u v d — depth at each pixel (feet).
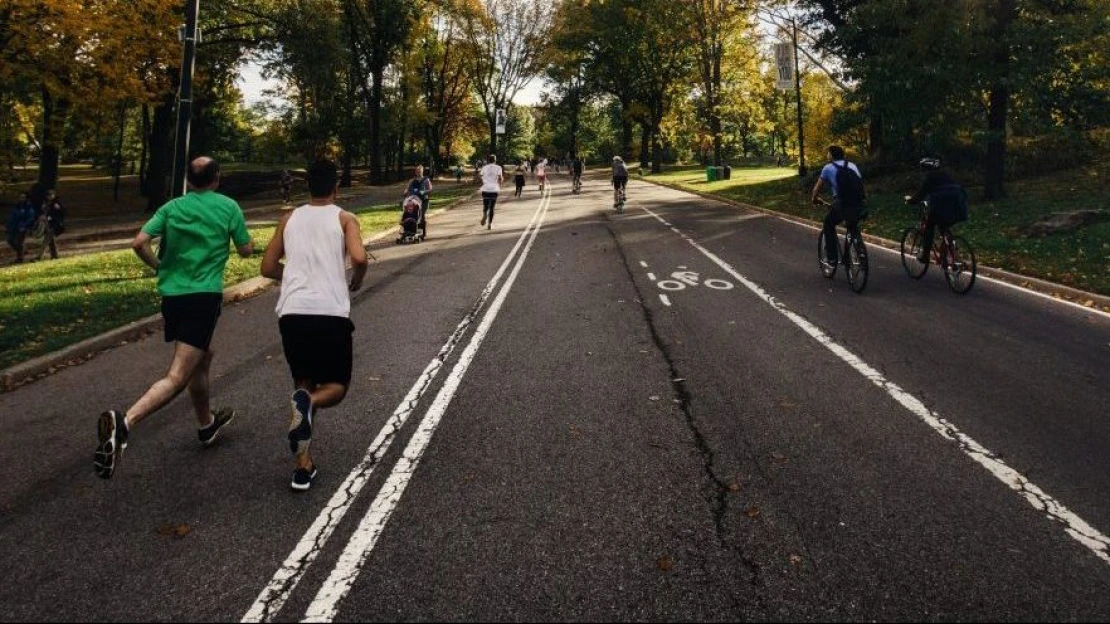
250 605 9.47
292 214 13.55
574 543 10.88
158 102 89.40
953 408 16.75
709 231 56.85
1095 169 61.98
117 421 11.63
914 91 56.95
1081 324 25.22
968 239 43.27
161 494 12.89
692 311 28.12
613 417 16.39
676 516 11.69
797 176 110.63
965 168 72.90
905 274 36.40
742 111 148.87
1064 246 38.32
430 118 182.91
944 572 10.00
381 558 10.57
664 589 9.66
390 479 13.33
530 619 9.05
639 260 42.16
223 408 15.96
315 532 11.41
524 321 26.76
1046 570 10.03
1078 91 60.44
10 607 9.52
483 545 10.87
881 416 16.26
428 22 176.04
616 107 264.11
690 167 193.88
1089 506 11.94
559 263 41.65
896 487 12.67
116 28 76.48
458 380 19.45
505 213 80.84
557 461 13.98
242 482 13.34
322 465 14.03
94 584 10.04
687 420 16.12
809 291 32.14
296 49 106.52
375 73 164.04
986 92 59.00
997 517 11.57
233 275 36.99
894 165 84.53
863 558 10.36
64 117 91.35
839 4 81.66
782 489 12.64
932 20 52.90
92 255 49.52
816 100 164.86
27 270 41.96
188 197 13.96
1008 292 31.19
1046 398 17.40
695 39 143.64
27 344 24.27
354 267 12.97
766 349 22.24
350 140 177.27
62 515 12.16
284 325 12.85
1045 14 53.67
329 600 9.53
